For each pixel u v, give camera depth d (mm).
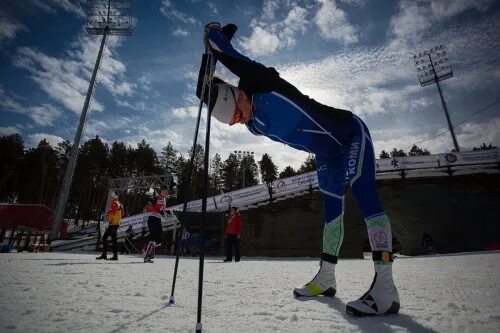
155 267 5445
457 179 21734
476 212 21547
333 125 2219
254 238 19688
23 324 1270
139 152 62781
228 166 67750
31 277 3033
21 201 50938
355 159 2123
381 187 22219
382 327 1359
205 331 1265
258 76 2027
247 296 2244
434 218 22359
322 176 2576
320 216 19859
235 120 2189
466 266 5242
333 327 1360
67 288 2348
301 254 19297
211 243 18172
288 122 2195
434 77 32469
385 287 1692
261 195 20203
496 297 2102
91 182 52438
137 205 45469
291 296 2271
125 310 1628
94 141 57562
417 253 23922
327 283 2318
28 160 51844
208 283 3074
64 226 27500
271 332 1268
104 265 5465
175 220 18172
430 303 1938
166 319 1456
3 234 14469
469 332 1255
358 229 18328
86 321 1361
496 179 21406
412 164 21641
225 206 19750
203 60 2178
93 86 23328
